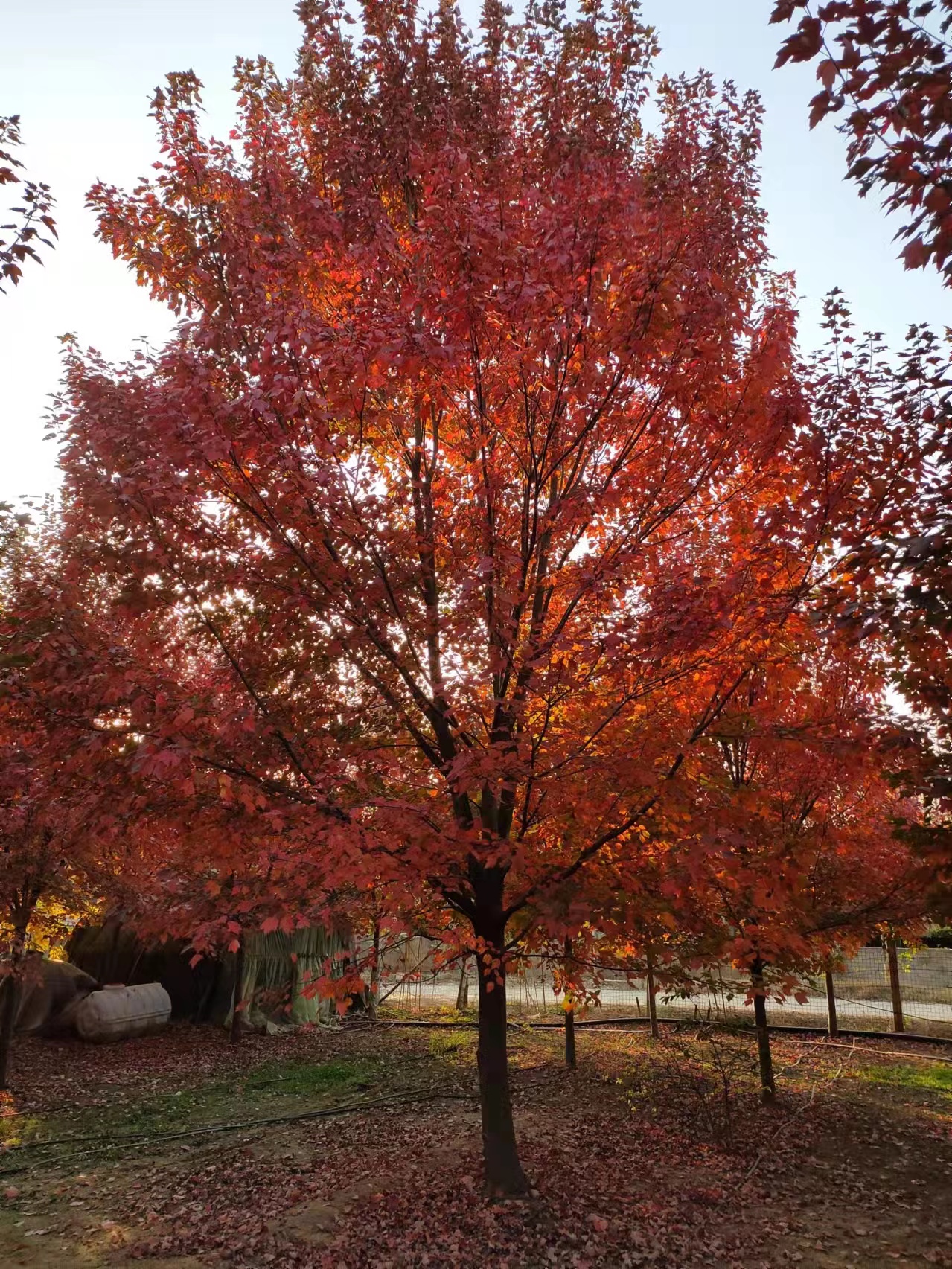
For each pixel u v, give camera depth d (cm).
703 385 575
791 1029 1463
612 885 570
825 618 475
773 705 555
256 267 582
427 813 538
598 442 629
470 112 681
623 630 541
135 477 535
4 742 582
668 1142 819
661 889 507
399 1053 1383
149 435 557
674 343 543
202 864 620
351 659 610
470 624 591
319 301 652
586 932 597
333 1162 782
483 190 629
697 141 654
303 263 598
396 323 515
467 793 546
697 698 594
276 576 580
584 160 588
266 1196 698
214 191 624
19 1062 1320
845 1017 1569
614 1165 747
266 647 604
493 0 702
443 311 535
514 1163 657
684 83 682
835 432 561
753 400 569
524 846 563
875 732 480
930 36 319
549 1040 1425
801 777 772
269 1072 1263
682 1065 1124
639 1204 658
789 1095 998
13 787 534
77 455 555
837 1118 901
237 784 534
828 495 541
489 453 641
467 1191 666
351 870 481
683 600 509
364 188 629
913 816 849
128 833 566
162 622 624
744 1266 559
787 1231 614
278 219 609
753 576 551
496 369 594
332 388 523
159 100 615
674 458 609
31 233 428
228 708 544
